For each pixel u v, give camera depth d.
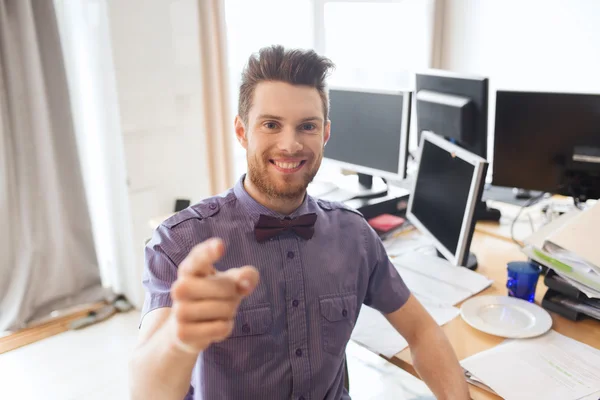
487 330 1.25
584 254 1.28
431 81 2.08
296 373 1.03
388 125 1.98
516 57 3.54
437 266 1.64
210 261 0.58
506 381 1.08
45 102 2.36
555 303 1.36
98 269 2.75
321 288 1.08
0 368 2.23
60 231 2.54
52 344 2.40
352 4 3.43
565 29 3.27
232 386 1.00
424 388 2.01
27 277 2.47
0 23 2.21
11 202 2.42
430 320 1.22
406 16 3.71
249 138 0.99
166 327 0.71
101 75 2.49
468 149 1.94
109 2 2.31
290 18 3.19
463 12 3.78
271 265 1.05
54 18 2.34
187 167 2.78
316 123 0.98
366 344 1.26
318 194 2.13
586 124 1.78
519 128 1.91
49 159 2.42
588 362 1.14
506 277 1.59
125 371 2.22
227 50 2.77
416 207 1.86
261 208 1.06
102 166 2.70
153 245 1.01
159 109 2.59
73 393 2.09
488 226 2.03
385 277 1.22
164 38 2.53
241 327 1.00
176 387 0.71
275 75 0.95
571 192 1.90
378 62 3.67
